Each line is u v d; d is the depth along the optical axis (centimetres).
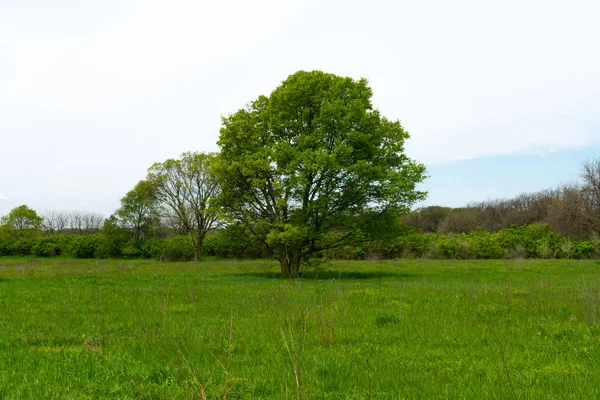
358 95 2678
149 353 754
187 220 5878
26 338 870
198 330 948
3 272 2994
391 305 1381
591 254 4894
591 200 5116
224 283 2200
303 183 2412
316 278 2445
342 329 970
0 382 588
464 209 9150
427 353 774
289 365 646
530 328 976
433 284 2091
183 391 541
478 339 880
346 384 592
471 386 579
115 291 1800
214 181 5441
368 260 4634
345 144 2491
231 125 2719
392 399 533
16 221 6919
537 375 625
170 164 5800
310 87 2612
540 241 5181
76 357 710
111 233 6047
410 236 2956
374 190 2631
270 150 2600
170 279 2355
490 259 5006
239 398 527
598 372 626
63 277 2484
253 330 957
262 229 2862
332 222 2673
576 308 1248
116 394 555
